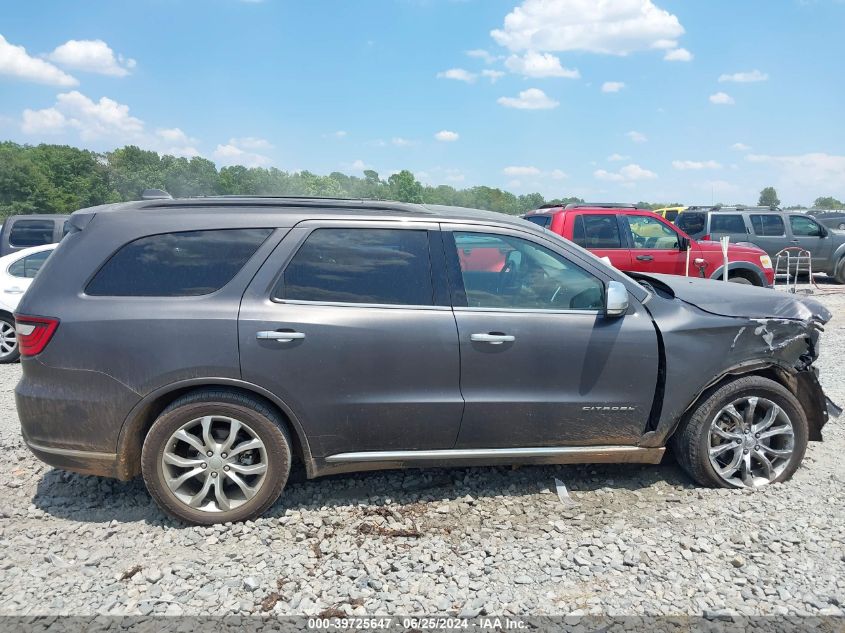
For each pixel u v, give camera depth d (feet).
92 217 12.26
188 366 11.51
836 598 9.73
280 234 12.20
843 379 21.95
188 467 11.90
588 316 12.76
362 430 12.22
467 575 10.45
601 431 12.94
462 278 12.59
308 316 11.84
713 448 13.32
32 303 11.75
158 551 11.21
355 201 13.30
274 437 11.91
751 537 11.55
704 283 15.35
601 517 12.40
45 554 11.06
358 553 11.07
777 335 13.20
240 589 10.09
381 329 12.01
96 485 13.75
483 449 12.76
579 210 33.58
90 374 11.48
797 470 14.33
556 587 10.16
